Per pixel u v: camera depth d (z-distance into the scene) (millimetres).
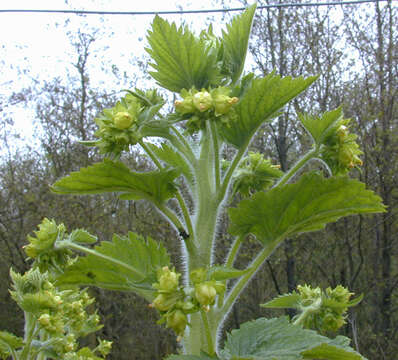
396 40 15445
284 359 1786
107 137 2146
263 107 2279
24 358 3355
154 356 16219
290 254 14648
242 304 16922
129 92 2316
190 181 2605
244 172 2930
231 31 2537
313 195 2203
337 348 1897
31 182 16344
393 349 14875
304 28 15609
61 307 3402
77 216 14391
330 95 15648
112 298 15211
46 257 2398
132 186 2252
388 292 15633
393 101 15250
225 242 14914
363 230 16234
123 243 2463
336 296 2941
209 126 2293
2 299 16188
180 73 2490
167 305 1688
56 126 16906
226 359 1863
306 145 15070
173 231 15039
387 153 15117
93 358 4352
